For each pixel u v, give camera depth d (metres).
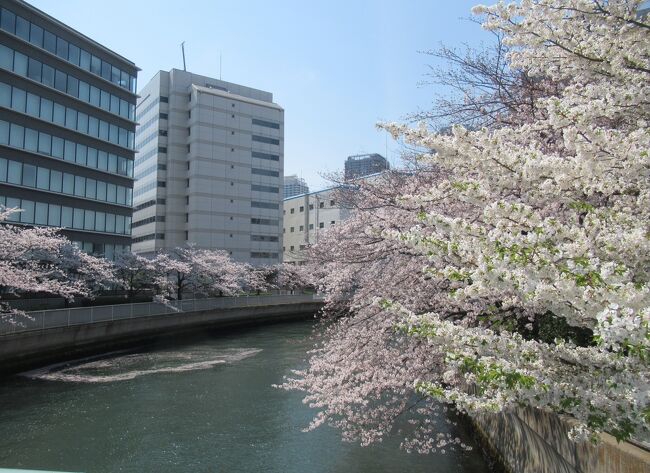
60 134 32.66
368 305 8.18
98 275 26.70
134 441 10.66
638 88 3.42
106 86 36.97
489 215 3.08
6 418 12.30
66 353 20.06
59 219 32.34
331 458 9.28
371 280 8.42
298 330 32.69
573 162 3.25
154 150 57.12
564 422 5.25
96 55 36.25
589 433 2.81
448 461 8.80
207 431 11.27
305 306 40.69
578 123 3.27
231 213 56.78
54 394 14.72
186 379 16.78
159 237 55.59
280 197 60.56
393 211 8.24
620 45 3.74
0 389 15.30
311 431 10.99
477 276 2.81
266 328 34.03
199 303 31.33
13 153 29.34
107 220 36.66
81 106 34.53
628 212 3.37
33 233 20.33
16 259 19.67
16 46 29.81
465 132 3.46
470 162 3.53
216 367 18.95
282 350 23.27
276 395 14.49
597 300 2.37
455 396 3.15
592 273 2.43
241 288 38.56
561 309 2.75
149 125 59.12
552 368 3.02
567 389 2.73
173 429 11.44
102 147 36.34
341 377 7.46
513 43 4.20
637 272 2.83
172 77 57.03
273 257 59.38
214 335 29.89
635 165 3.15
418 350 7.30
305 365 19.06
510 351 3.02
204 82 59.12
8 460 9.66
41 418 12.31
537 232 2.83
